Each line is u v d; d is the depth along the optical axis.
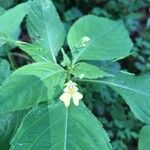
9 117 0.23
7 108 0.18
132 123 0.44
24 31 0.49
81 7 0.57
